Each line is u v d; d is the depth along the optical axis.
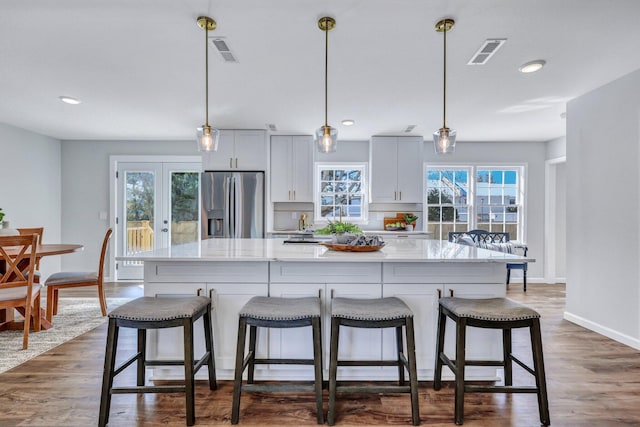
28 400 1.92
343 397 1.98
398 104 3.46
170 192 5.19
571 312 3.35
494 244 4.67
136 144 5.17
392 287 2.08
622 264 2.79
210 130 2.50
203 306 1.89
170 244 5.18
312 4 1.81
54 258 5.02
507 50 2.31
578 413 1.82
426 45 2.25
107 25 2.00
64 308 3.73
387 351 2.10
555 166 5.23
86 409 1.83
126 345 2.73
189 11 1.87
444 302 1.93
